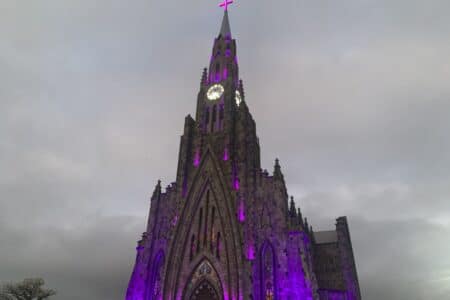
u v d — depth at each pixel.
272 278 57.03
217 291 57.28
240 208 62.84
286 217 64.06
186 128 80.56
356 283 90.19
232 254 58.44
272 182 66.75
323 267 81.94
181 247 62.78
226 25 109.06
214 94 86.81
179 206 67.75
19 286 71.81
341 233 87.38
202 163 72.00
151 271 64.44
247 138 74.25
